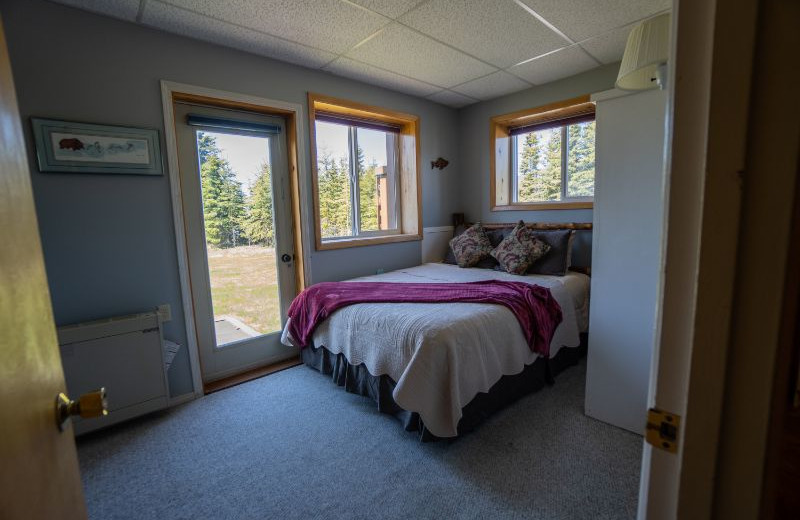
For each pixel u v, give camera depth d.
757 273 0.36
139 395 2.11
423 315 2.00
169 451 1.88
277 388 2.58
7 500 0.46
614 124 1.90
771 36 0.33
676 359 0.43
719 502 0.40
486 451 1.82
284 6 2.08
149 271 2.29
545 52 2.78
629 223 1.89
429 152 3.99
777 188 0.34
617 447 1.83
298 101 2.94
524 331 2.19
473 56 2.82
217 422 2.15
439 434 1.76
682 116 0.40
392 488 1.59
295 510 1.49
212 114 2.66
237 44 2.52
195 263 2.64
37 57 1.90
